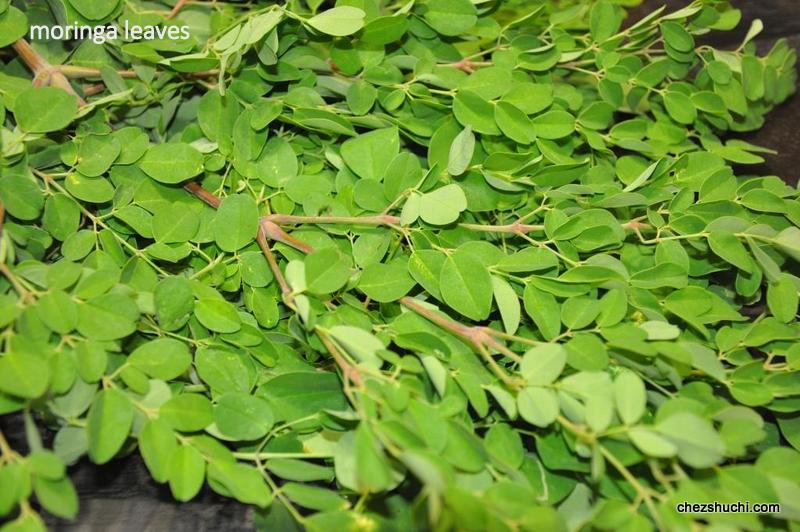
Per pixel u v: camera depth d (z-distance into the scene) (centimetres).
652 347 45
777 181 51
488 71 50
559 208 49
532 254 47
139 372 45
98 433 43
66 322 44
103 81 51
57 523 49
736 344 48
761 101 57
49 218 47
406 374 44
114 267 47
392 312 48
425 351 46
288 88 51
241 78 51
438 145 50
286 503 45
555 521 42
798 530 45
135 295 46
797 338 48
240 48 48
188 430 45
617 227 48
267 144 50
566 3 57
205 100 49
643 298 48
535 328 48
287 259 48
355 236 49
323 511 45
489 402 47
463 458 43
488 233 50
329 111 49
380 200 48
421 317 47
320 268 45
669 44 53
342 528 44
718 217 49
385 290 47
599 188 49
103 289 45
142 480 50
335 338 45
